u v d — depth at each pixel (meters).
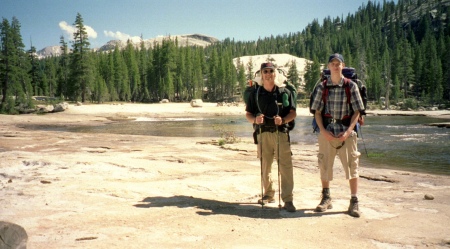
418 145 16.89
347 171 4.54
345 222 4.20
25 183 6.20
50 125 36.44
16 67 57.44
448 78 94.19
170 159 10.02
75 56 69.88
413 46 143.62
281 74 4.79
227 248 3.31
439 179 7.66
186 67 104.88
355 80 4.57
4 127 32.25
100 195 5.40
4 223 2.23
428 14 176.62
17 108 51.41
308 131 26.86
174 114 54.50
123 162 8.59
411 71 100.88
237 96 112.31
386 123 37.50
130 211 4.57
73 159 8.80
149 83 101.19
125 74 94.06
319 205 4.72
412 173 8.52
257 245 3.41
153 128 31.73
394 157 12.83
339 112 4.52
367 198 5.54
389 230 3.89
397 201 5.33
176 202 5.09
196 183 6.52
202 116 53.06
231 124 36.56
